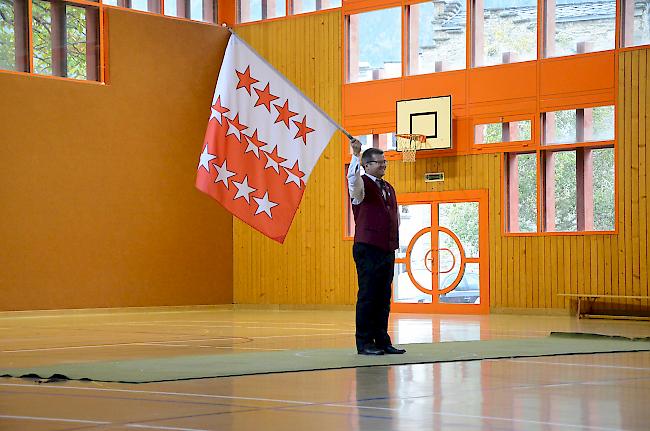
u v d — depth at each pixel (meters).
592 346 9.93
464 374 6.95
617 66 17.55
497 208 18.84
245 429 4.30
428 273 19.69
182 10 21.53
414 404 5.21
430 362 7.98
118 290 20.17
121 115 20.34
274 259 21.47
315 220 21.03
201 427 4.37
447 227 19.48
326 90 20.98
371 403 5.26
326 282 20.86
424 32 19.81
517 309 18.59
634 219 17.33
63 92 19.55
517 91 18.62
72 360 8.66
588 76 17.86
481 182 19.05
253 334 12.72
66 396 5.65
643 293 17.19
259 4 21.91
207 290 21.48
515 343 10.42
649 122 17.22
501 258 18.80
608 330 13.66
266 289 21.55
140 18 20.72
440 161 19.56
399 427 4.36
